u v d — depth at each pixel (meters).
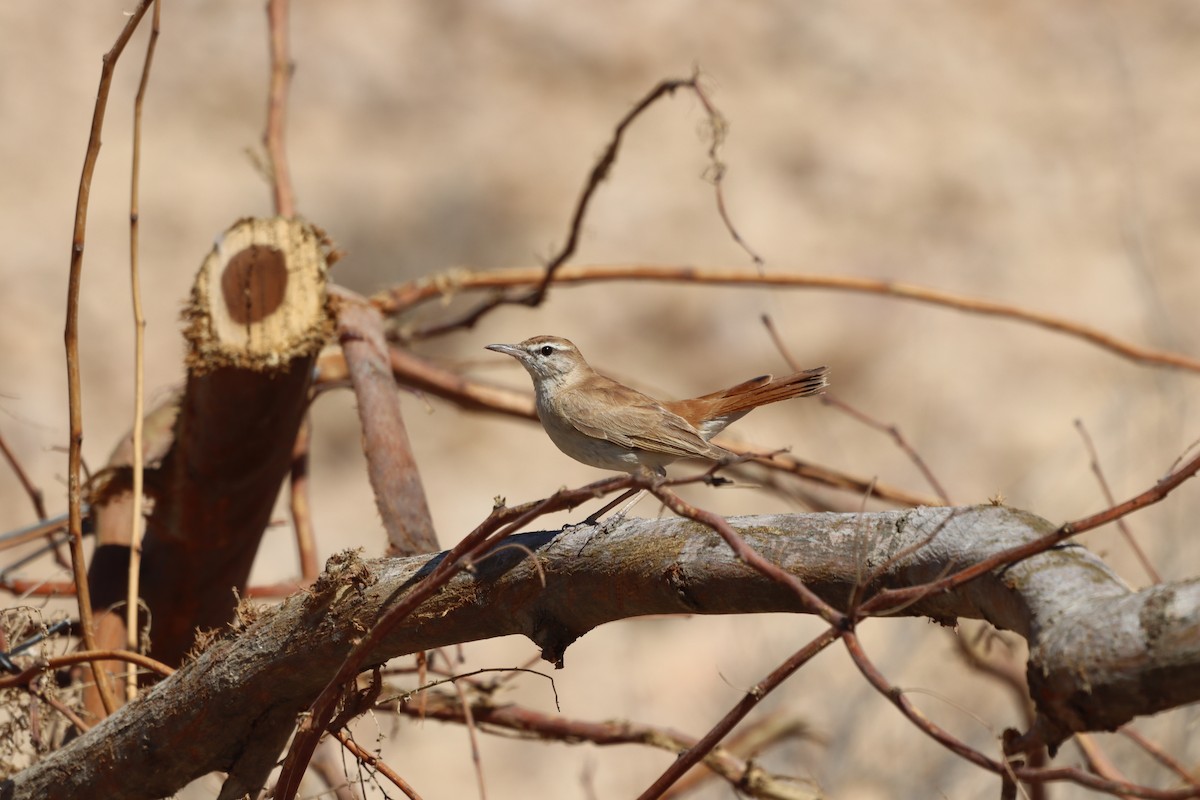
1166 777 7.62
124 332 19.42
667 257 20.88
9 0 22.61
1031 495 11.42
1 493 16.77
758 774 6.62
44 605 6.29
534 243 21.20
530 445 19.47
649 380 19.56
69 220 20.45
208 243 20.62
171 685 4.66
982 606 3.26
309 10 23.56
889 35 23.83
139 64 22.48
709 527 3.66
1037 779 2.89
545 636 4.05
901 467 17.52
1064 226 21.03
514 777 14.29
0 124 21.22
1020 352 19.28
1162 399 9.78
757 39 23.64
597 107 23.12
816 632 10.85
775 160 22.02
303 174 21.73
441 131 22.66
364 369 6.19
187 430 6.13
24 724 5.47
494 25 23.94
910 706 3.06
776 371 19.41
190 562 6.47
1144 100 22.81
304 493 7.34
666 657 14.80
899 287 8.10
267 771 4.70
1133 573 10.41
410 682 7.57
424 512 5.73
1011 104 22.91
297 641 4.36
